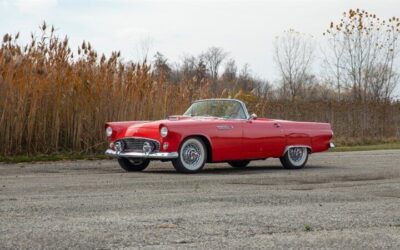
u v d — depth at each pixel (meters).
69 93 13.90
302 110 24.91
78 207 5.69
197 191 7.10
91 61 14.65
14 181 8.15
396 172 10.09
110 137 9.95
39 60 13.66
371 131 26.70
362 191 7.35
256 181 8.41
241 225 4.86
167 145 9.27
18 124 13.06
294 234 4.56
